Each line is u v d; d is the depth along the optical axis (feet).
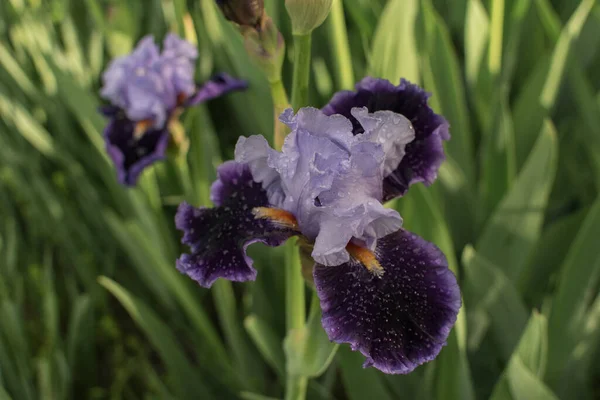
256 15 1.59
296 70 1.61
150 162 2.21
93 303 3.04
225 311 2.46
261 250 2.54
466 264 2.12
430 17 2.37
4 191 3.25
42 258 3.33
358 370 2.17
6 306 2.48
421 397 2.25
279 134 1.66
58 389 2.54
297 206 1.58
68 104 3.07
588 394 2.33
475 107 2.79
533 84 2.52
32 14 3.06
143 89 2.24
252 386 2.61
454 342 2.07
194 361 3.10
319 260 1.54
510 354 2.25
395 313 1.51
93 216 3.16
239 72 2.53
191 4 3.29
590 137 2.52
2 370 2.40
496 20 2.49
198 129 2.20
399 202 2.22
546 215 2.81
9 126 3.13
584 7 2.36
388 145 1.56
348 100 1.65
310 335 1.70
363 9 2.56
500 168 2.40
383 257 1.57
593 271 2.10
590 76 2.85
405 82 1.66
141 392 3.04
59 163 3.26
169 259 2.72
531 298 2.59
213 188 1.67
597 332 2.24
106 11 2.94
